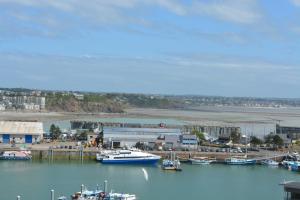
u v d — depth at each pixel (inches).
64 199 4958.2
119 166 7421.3
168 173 6988.2
